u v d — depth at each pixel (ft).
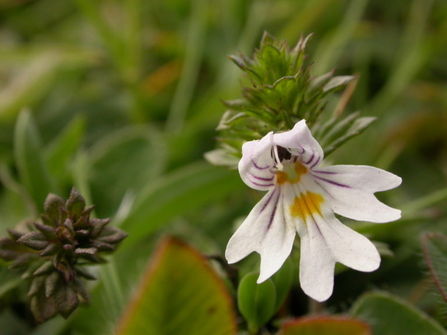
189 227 0.29
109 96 0.36
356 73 0.35
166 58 0.39
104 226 0.23
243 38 0.36
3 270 0.25
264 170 0.23
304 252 0.22
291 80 0.23
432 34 0.34
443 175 0.32
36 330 0.26
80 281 0.23
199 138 0.32
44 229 0.23
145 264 0.27
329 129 0.24
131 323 0.21
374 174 0.23
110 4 0.42
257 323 0.24
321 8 0.34
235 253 0.23
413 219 0.27
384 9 0.40
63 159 0.30
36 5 0.43
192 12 0.38
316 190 0.23
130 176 0.30
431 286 0.25
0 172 0.31
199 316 0.22
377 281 0.28
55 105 0.35
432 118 0.32
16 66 0.36
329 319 0.22
